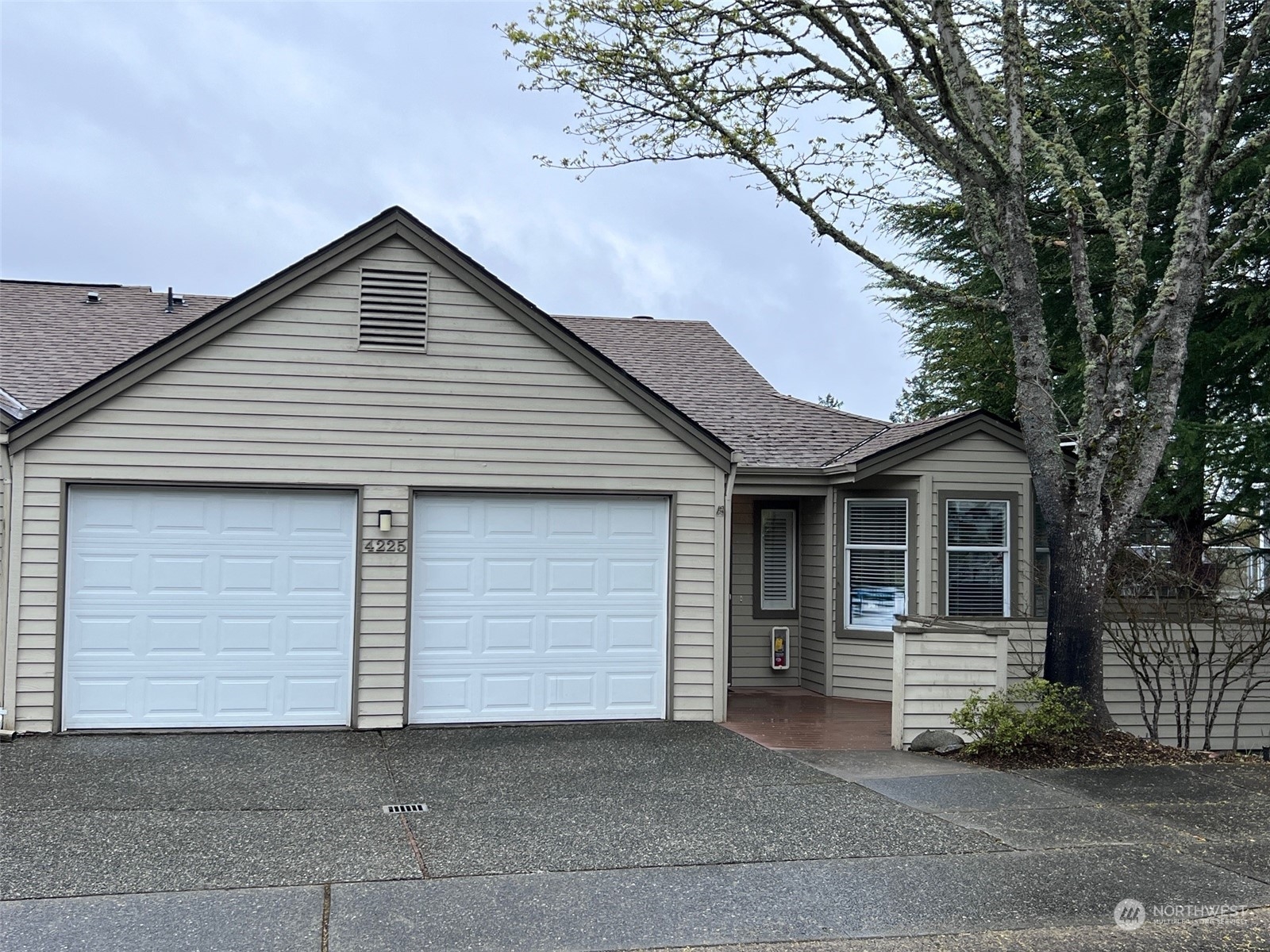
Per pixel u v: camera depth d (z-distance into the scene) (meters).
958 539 12.89
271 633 10.20
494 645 10.72
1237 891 6.00
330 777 8.26
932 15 10.32
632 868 6.16
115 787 7.82
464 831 6.83
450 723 10.57
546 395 10.79
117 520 9.93
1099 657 9.81
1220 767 9.13
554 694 10.84
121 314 14.45
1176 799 7.98
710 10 10.21
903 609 12.88
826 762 9.09
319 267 10.30
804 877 6.06
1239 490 15.36
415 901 5.56
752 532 14.20
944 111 10.57
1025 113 10.87
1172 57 14.37
